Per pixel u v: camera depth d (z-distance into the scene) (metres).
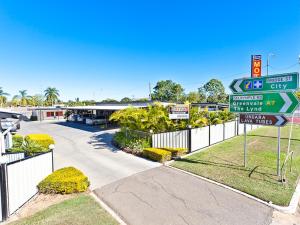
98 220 5.27
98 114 33.94
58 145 16.44
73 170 7.78
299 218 5.39
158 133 12.67
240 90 9.18
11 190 5.70
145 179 8.30
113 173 9.20
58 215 5.49
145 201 6.40
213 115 17.56
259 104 8.53
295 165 9.57
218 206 6.02
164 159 10.81
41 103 78.31
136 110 15.09
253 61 14.87
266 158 10.82
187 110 14.04
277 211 5.72
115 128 27.28
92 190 7.31
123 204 6.23
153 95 83.81
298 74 7.36
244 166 9.39
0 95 70.31
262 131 21.69
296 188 7.08
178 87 81.25
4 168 5.42
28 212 5.82
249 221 5.26
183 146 13.05
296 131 21.47
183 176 8.55
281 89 7.83
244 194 6.72
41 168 7.58
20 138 16.41
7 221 5.35
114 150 14.18
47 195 6.88
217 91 86.06
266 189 6.91
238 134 19.50
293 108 7.56
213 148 13.68
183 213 5.68
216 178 8.05
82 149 14.77
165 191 7.09
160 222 5.27
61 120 44.34
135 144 13.23
